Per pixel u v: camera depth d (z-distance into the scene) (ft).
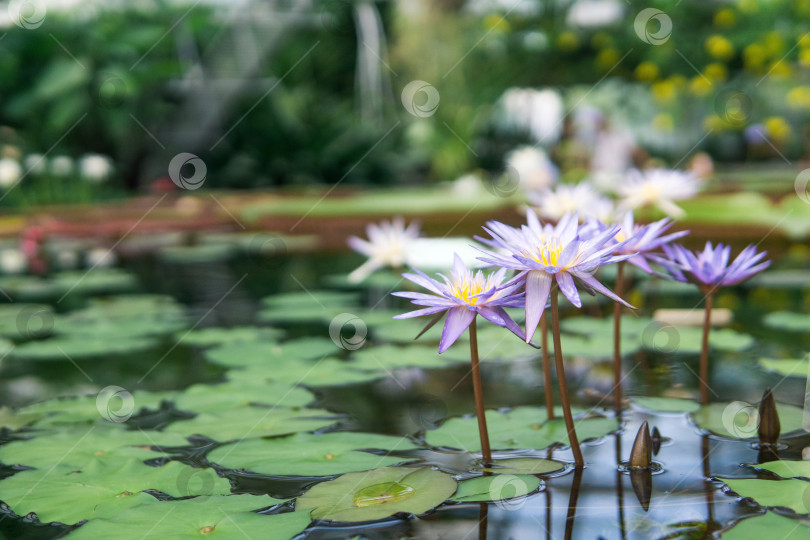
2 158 20.34
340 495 3.40
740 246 10.67
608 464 3.74
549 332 7.13
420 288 9.70
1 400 5.39
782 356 5.86
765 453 3.83
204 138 24.00
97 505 3.42
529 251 3.47
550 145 28.25
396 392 5.33
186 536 3.01
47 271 12.40
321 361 6.29
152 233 15.61
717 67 23.90
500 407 4.88
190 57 23.21
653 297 8.64
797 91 24.29
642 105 31.27
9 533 3.14
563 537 2.95
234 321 8.15
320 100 28.27
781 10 23.18
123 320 8.32
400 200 15.48
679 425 4.34
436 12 29.22
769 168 26.50
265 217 14.84
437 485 3.48
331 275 11.26
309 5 24.59
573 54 26.94
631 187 6.44
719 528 2.97
